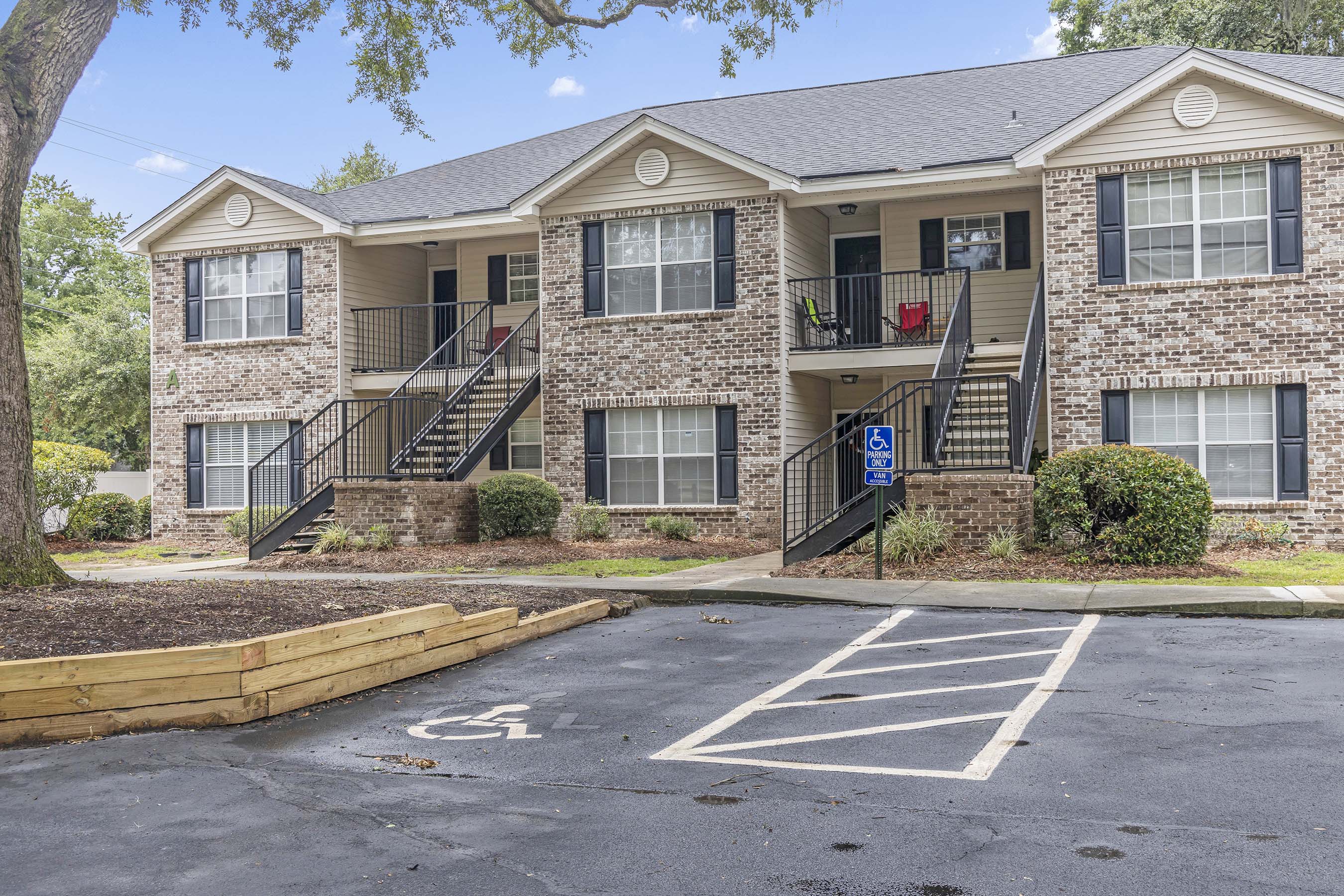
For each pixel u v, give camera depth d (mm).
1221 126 16422
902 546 13711
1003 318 19891
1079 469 13562
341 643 7637
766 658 8891
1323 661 8094
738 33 17703
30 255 44688
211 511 22719
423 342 24484
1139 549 13117
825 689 7680
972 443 16047
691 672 8438
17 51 10047
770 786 5469
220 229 22812
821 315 20422
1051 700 7094
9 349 9797
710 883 4230
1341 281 15836
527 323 21562
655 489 19984
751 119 23328
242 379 22594
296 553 18047
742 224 19328
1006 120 20328
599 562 15883
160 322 23312
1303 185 16062
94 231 46000
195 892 4184
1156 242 16906
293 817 5055
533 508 18188
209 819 5031
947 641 9398
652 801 5273
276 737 6555
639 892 4164
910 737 6328
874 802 5164
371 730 6734
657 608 11938
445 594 10875
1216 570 12766
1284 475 16172
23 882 4285
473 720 6992
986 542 13992
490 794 5410
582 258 20312
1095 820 4832
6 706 6234
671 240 19828
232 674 6812
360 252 22672
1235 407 16516
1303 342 16047
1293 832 4625
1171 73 16438
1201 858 4363
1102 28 34406
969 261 20141
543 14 16406
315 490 18875
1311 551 15250
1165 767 5594
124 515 23250
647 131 19578
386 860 4504
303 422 22094
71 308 43125
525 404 20375
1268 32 29578
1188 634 9352
